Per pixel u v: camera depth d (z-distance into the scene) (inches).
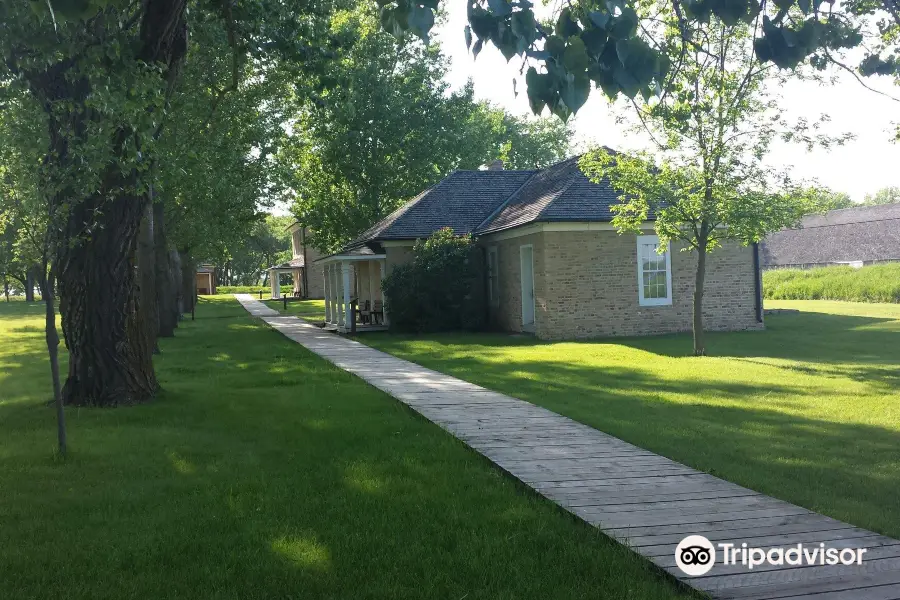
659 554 193.5
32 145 318.0
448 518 228.2
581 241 842.2
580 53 123.6
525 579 182.7
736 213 610.2
